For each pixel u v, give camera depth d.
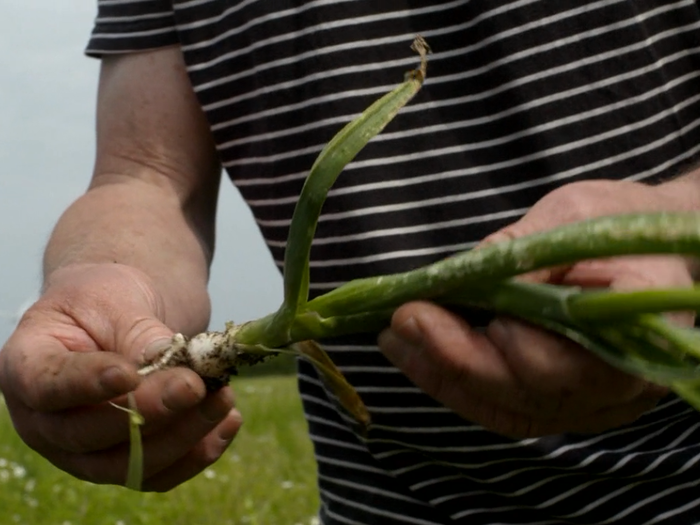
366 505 1.11
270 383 6.83
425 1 1.03
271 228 1.12
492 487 1.04
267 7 1.05
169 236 1.07
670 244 0.66
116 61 1.17
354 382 1.06
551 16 1.00
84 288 0.91
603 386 0.72
